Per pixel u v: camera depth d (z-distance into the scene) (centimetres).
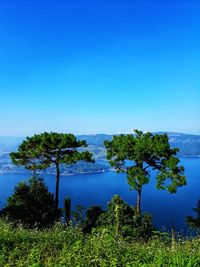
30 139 4750
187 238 1135
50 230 1386
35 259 945
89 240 1096
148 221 2252
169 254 854
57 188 4944
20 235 1220
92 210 2772
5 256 980
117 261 884
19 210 3422
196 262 752
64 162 4838
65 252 998
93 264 900
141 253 934
